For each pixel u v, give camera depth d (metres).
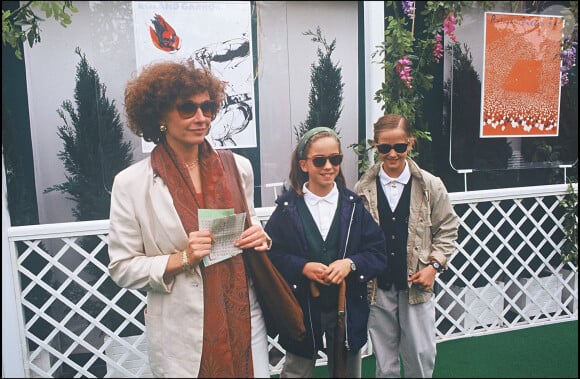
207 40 2.61
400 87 2.71
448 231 2.21
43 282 2.58
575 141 3.32
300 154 1.96
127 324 2.73
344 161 2.95
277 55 2.74
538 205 3.74
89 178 2.71
